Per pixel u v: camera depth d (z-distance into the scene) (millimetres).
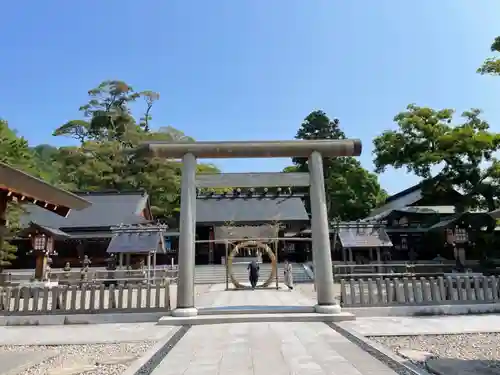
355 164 50469
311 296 17797
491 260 24781
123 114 62281
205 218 39562
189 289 11094
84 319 11016
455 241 22266
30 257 33812
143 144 11969
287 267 23109
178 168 51812
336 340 7961
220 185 12836
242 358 6590
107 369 6297
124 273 23438
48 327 10461
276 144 12031
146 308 11188
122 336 9031
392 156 31141
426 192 31125
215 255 39250
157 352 7109
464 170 28547
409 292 12016
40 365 6598
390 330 9125
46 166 50938
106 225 37438
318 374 5609
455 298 11703
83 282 19906
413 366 6004
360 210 48344
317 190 11828
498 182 27750
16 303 11117
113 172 50750
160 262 38750
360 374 5598
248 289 22219
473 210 30656
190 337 8477
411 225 36969
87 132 62688
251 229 23016
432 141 30078
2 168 6359
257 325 9875
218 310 11305
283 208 41156
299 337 8289
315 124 54469
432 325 9695
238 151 11969
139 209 40375
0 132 23062
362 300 11508
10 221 21344
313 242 11664
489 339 8211
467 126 28609
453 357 6742
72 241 35812
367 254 34656
